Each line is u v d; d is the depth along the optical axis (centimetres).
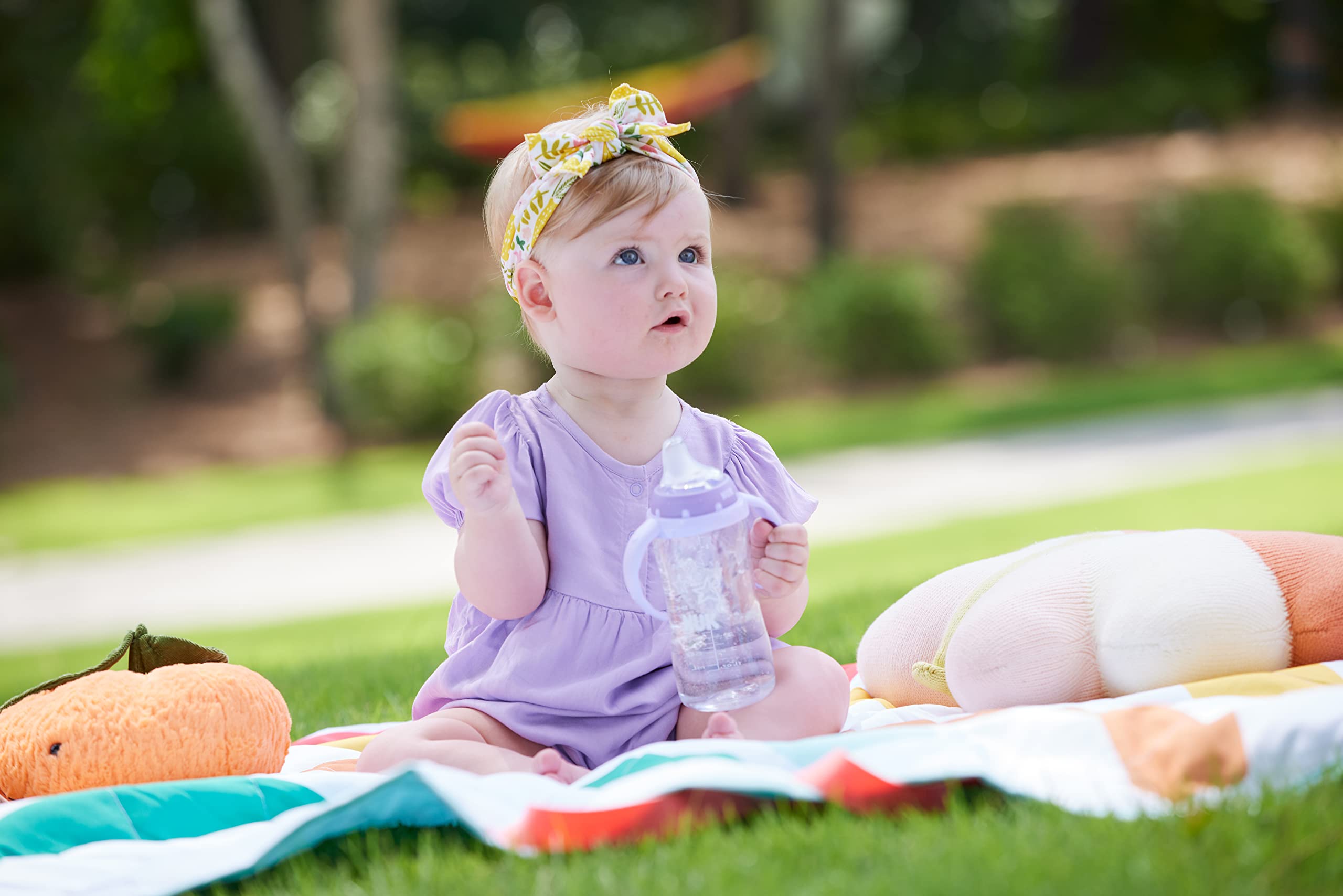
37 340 2603
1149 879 218
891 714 363
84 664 866
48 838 276
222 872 250
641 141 343
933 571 891
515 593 324
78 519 1742
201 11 2044
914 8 4038
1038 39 3900
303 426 2214
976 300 2434
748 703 308
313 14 3247
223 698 319
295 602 1152
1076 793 262
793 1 2759
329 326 2488
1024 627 342
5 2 2745
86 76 2527
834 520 1345
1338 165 2919
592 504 337
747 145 2961
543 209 334
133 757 307
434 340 2134
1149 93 3372
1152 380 2130
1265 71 3647
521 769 301
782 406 2186
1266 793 250
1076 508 1223
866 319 2258
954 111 3475
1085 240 2477
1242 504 1162
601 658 326
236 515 1672
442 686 338
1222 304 2511
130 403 2384
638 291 329
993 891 216
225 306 2481
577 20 3866
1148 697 303
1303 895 214
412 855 261
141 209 2861
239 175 2923
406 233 2966
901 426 1881
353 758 359
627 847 249
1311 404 1838
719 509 304
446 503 345
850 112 2959
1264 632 319
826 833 245
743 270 2505
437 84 3244
